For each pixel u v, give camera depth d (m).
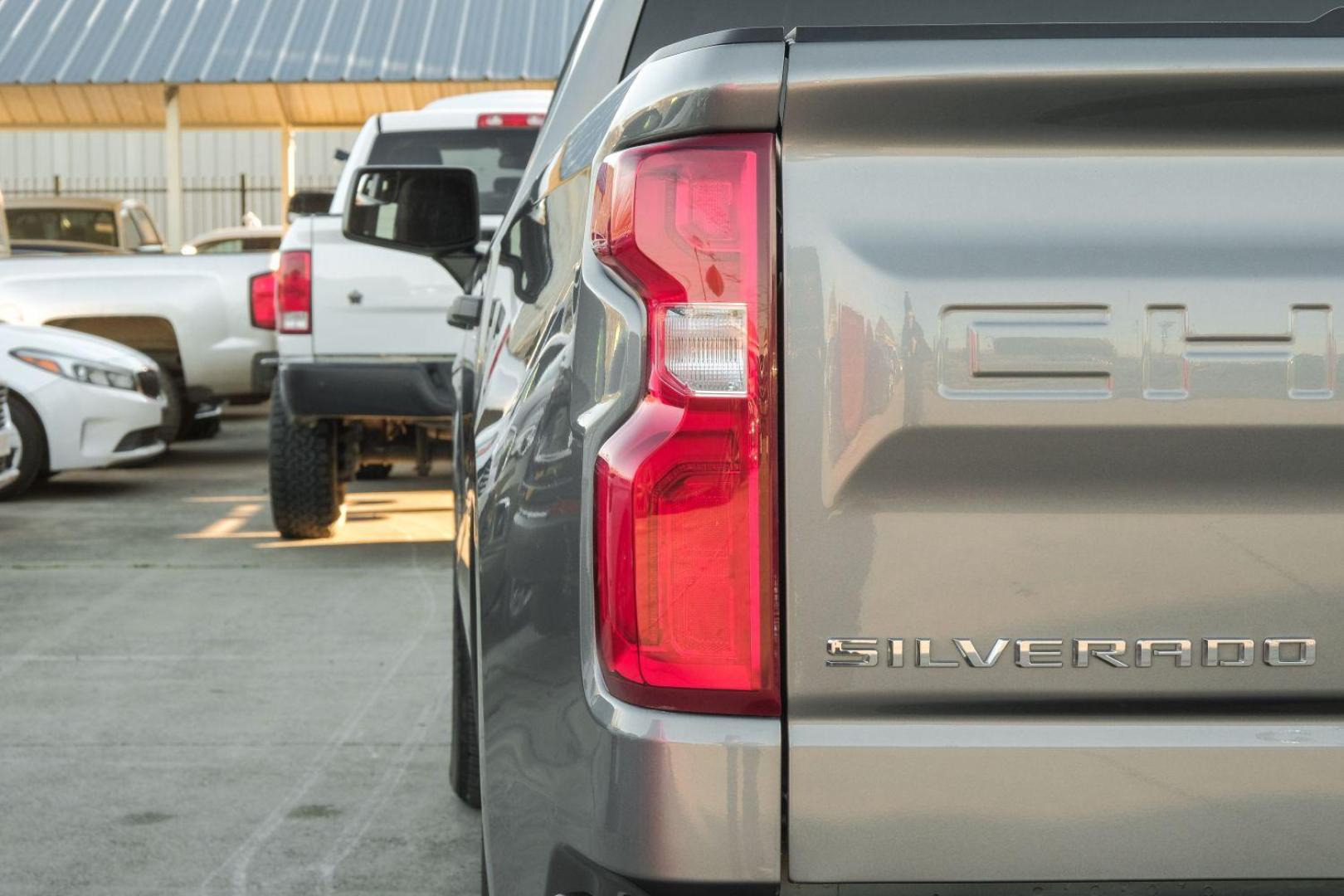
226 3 16.88
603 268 1.38
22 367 8.51
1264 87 1.28
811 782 1.31
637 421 1.32
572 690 1.38
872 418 1.30
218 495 8.73
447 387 6.11
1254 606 1.33
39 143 28.55
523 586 1.48
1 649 4.90
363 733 3.95
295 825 3.27
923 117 1.29
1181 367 1.31
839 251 1.30
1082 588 1.32
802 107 1.29
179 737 3.91
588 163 1.50
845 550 1.31
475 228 3.27
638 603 1.31
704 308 1.31
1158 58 1.28
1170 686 1.33
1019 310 1.30
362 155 6.76
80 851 3.11
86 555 6.66
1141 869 1.33
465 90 17.88
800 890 1.32
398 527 7.45
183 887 2.93
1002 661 1.32
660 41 2.24
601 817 1.34
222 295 9.84
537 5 16.92
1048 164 1.31
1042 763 1.32
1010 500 1.32
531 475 1.49
